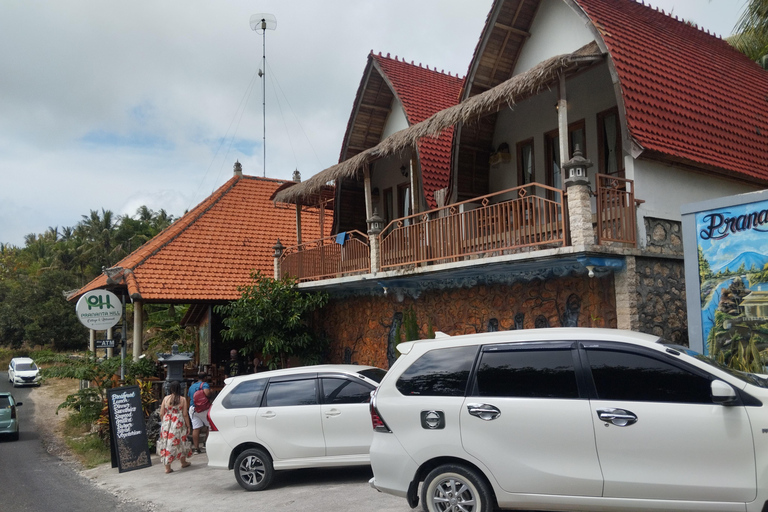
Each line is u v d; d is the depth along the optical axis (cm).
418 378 636
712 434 513
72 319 5781
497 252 1215
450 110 1180
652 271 1067
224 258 1948
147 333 3478
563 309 1117
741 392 515
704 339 916
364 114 1789
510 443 578
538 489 566
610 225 1025
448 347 638
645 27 1310
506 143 1440
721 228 904
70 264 6806
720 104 1264
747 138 1257
